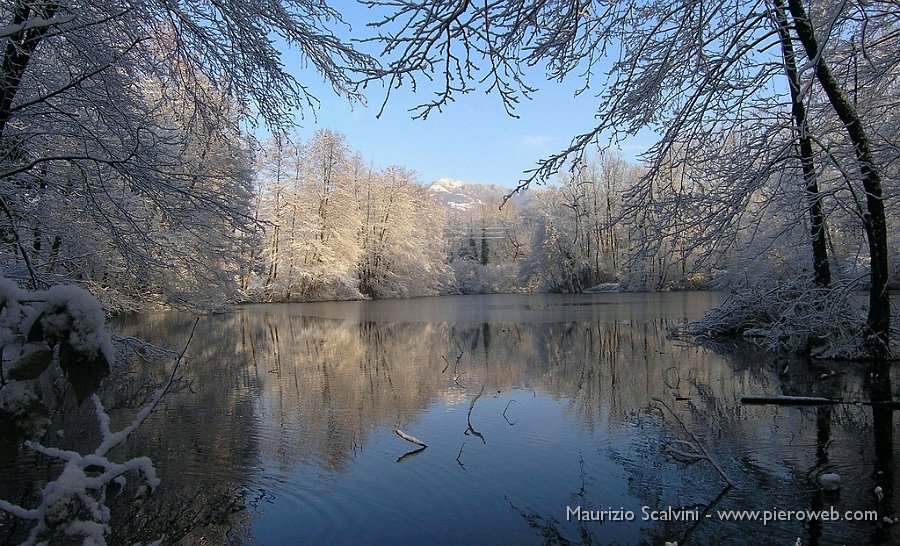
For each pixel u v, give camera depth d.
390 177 48.19
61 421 6.91
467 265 61.62
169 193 7.13
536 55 4.49
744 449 5.64
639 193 7.73
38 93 7.14
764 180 8.77
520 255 66.31
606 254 44.56
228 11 6.47
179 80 7.93
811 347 11.12
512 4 3.65
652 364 11.02
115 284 11.86
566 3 4.53
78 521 1.62
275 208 37.59
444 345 14.83
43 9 5.88
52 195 8.05
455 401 8.23
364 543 3.95
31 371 1.46
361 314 27.03
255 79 7.21
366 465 5.48
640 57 6.57
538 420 7.06
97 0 6.38
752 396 7.86
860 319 10.38
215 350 14.08
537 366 11.16
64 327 1.52
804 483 4.74
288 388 9.24
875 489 4.52
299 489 4.88
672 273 37.47
